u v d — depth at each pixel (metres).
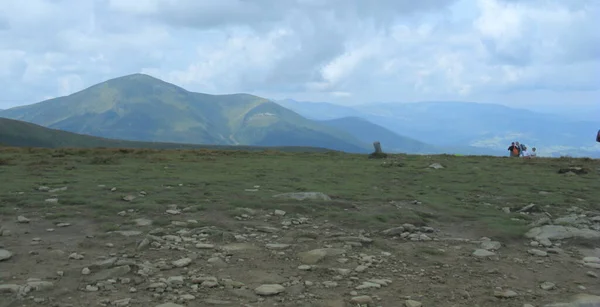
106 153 37.00
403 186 21.20
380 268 8.70
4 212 12.22
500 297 7.36
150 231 10.75
